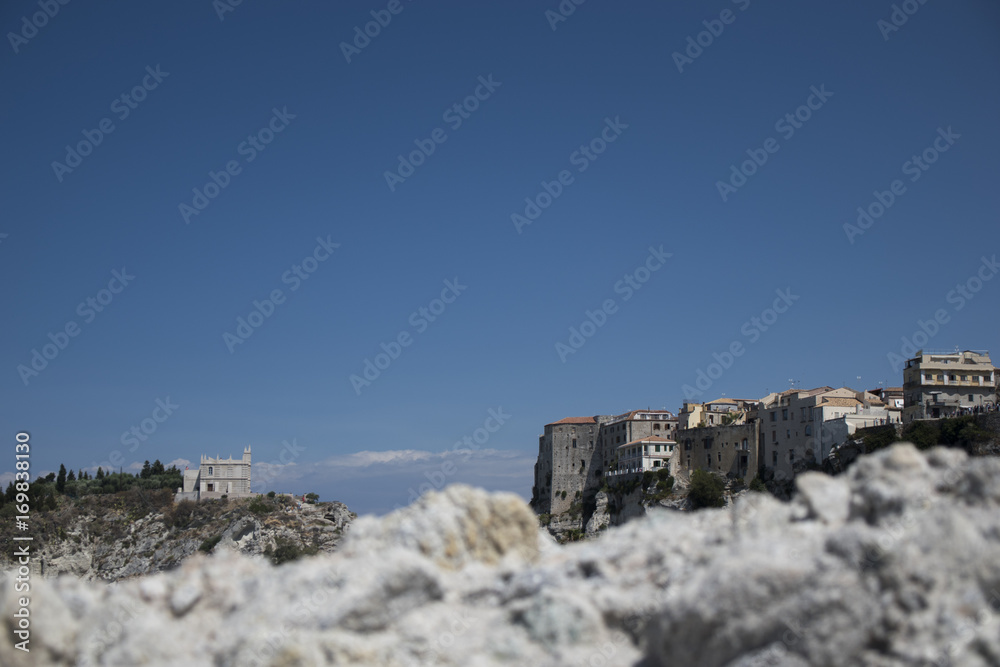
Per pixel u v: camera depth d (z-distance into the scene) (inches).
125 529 6934.1
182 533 6786.4
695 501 6318.9
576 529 7618.1
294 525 6510.8
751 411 6929.1
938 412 5339.6
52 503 7066.9
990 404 5310.0
